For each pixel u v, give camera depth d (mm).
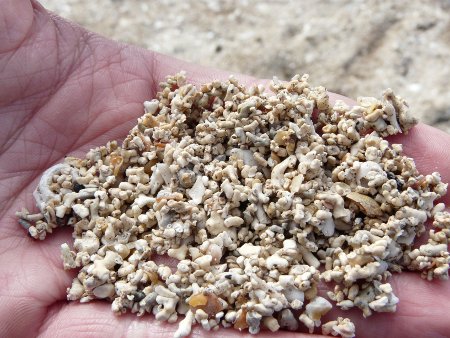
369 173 140
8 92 151
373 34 267
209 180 145
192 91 155
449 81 255
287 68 263
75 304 138
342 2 276
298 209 135
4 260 142
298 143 146
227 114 152
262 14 279
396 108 151
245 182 143
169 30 278
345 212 137
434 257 135
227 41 273
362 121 150
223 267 134
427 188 144
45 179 146
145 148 151
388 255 134
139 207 142
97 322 134
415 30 267
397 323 133
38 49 153
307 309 129
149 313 134
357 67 260
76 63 160
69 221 144
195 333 129
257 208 140
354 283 132
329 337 128
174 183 145
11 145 152
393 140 153
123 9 282
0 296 137
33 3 158
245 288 128
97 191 144
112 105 162
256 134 148
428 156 151
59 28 160
